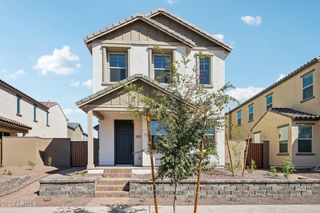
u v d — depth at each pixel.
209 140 6.88
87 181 10.55
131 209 8.73
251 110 27.12
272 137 19.98
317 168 16.48
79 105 12.72
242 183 10.55
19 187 11.85
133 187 10.41
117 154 15.07
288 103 20.38
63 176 12.83
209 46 15.98
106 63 15.16
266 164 20.30
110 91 12.77
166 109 6.62
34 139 18.19
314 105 17.27
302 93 18.59
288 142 17.53
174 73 7.17
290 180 10.74
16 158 18.00
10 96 22.09
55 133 33.72
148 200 10.01
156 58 15.48
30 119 26.08
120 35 15.32
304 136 17.17
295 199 10.25
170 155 6.38
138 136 14.83
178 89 7.04
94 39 15.13
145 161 13.94
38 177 13.69
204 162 6.88
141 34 15.41
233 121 31.50
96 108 12.82
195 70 9.16
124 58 15.48
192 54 15.77
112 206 9.12
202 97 6.91
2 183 10.68
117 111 13.12
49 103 33.44
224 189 10.48
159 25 15.23
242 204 9.49
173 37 15.38
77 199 10.12
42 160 18.98
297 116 16.89
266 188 10.62
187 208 8.86
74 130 42.75
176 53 15.41
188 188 10.36
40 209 8.73
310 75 17.83
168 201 9.88
